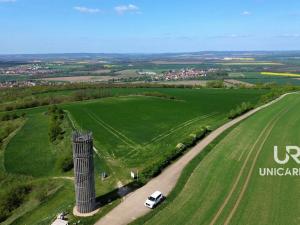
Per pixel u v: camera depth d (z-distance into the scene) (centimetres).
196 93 14250
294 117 8244
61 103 12925
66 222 3775
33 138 8062
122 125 8425
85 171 3941
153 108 10631
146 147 6588
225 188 4391
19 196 5200
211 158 5531
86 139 3856
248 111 9356
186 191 4375
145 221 3681
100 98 13638
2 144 7944
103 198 4428
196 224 3566
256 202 3975
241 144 6191
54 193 4981
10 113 11244
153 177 4959
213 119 8844
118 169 5488
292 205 3878
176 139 7019
